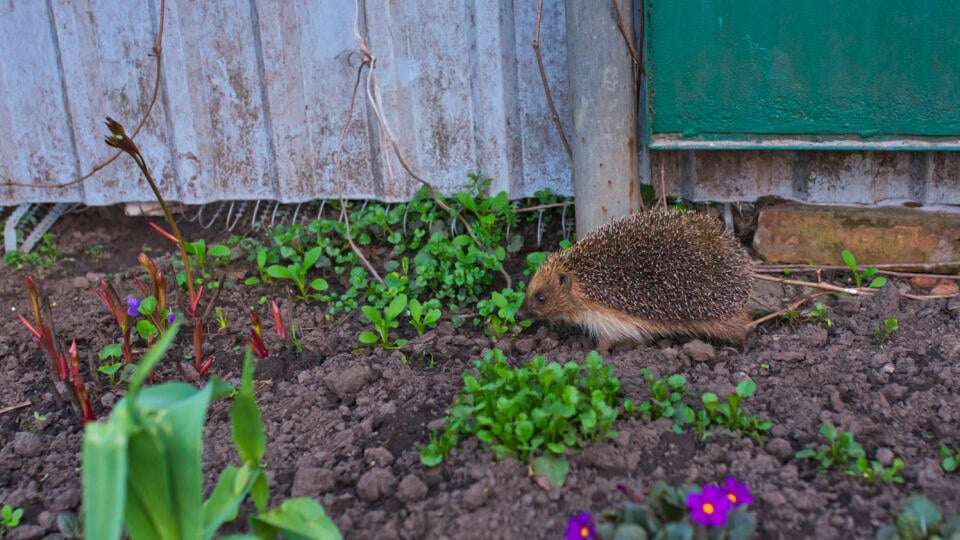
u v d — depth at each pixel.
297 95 1.43
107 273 1.46
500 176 1.43
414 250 1.43
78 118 1.47
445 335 1.24
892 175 1.32
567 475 0.98
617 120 1.29
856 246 1.33
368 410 1.11
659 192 1.41
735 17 1.24
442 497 0.97
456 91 1.40
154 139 1.48
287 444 1.08
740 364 1.15
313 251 1.34
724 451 1.00
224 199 1.50
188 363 1.21
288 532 0.86
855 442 1.00
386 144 1.43
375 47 1.39
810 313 1.24
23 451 1.09
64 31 1.44
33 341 1.29
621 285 1.21
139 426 0.79
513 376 1.03
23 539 0.98
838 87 1.24
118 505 0.76
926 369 1.12
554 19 1.35
